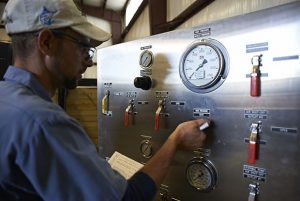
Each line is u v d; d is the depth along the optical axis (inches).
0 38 121.2
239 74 34.7
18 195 23.1
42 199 24.0
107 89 56.4
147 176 27.9
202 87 38.4
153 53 46.1
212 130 37.9
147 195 26.7
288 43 30.2
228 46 35.6
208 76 37.7
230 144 36.1
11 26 25.7
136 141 50.6
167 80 44.1
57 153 22.1
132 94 50.8
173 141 33.9
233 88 35.4
